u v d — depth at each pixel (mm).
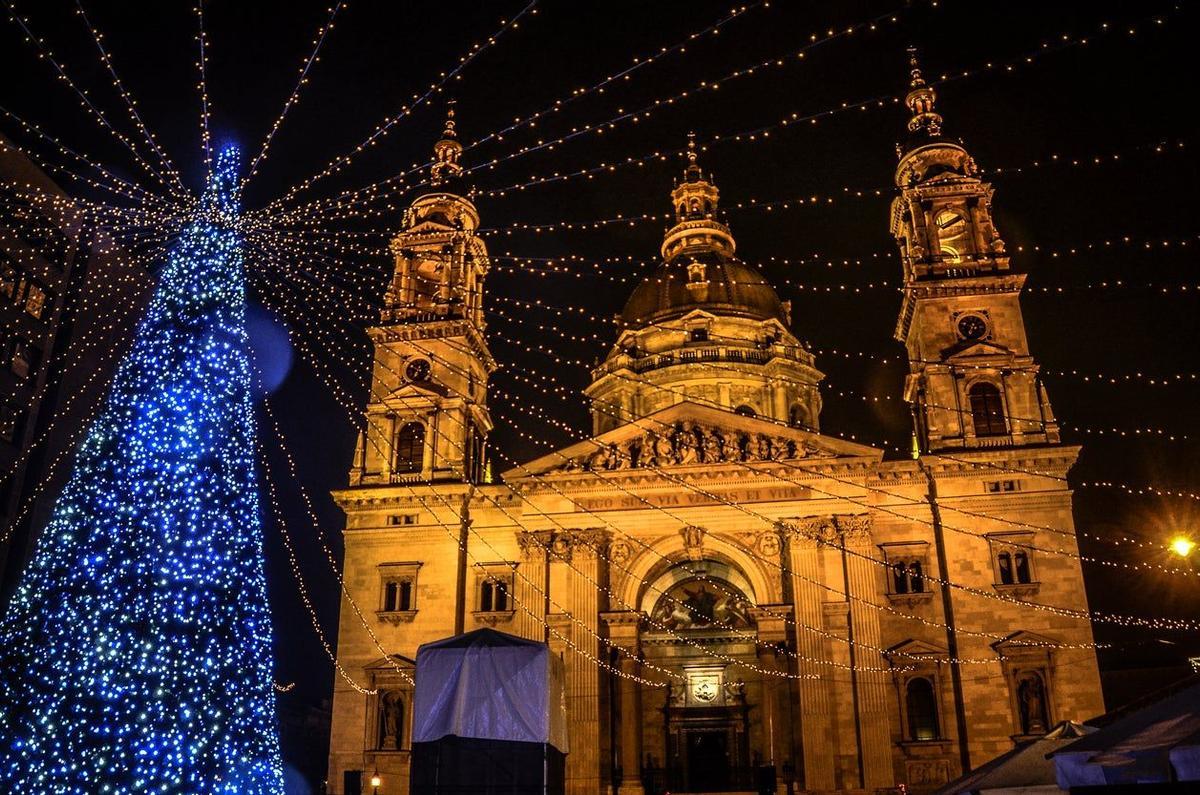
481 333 77000
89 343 74875
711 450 66562
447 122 82375
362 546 68875
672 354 90000
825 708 59188
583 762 60062
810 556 62969
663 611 71125
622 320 97375
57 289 72500
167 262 32656
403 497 69188
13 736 26969
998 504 63688
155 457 29969
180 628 28594
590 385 93438
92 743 27031
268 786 30812
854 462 64812
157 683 27875
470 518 69188
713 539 65125
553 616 64000
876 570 62781
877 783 57250
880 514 64938
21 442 67688
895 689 60781
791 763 58875
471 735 22859
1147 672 74812
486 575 67250
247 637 30641
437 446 70875
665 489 66250
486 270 80438
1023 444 64938
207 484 30344
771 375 88000
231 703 29391
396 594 67688
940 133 75938
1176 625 60906
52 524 29625
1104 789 16891
